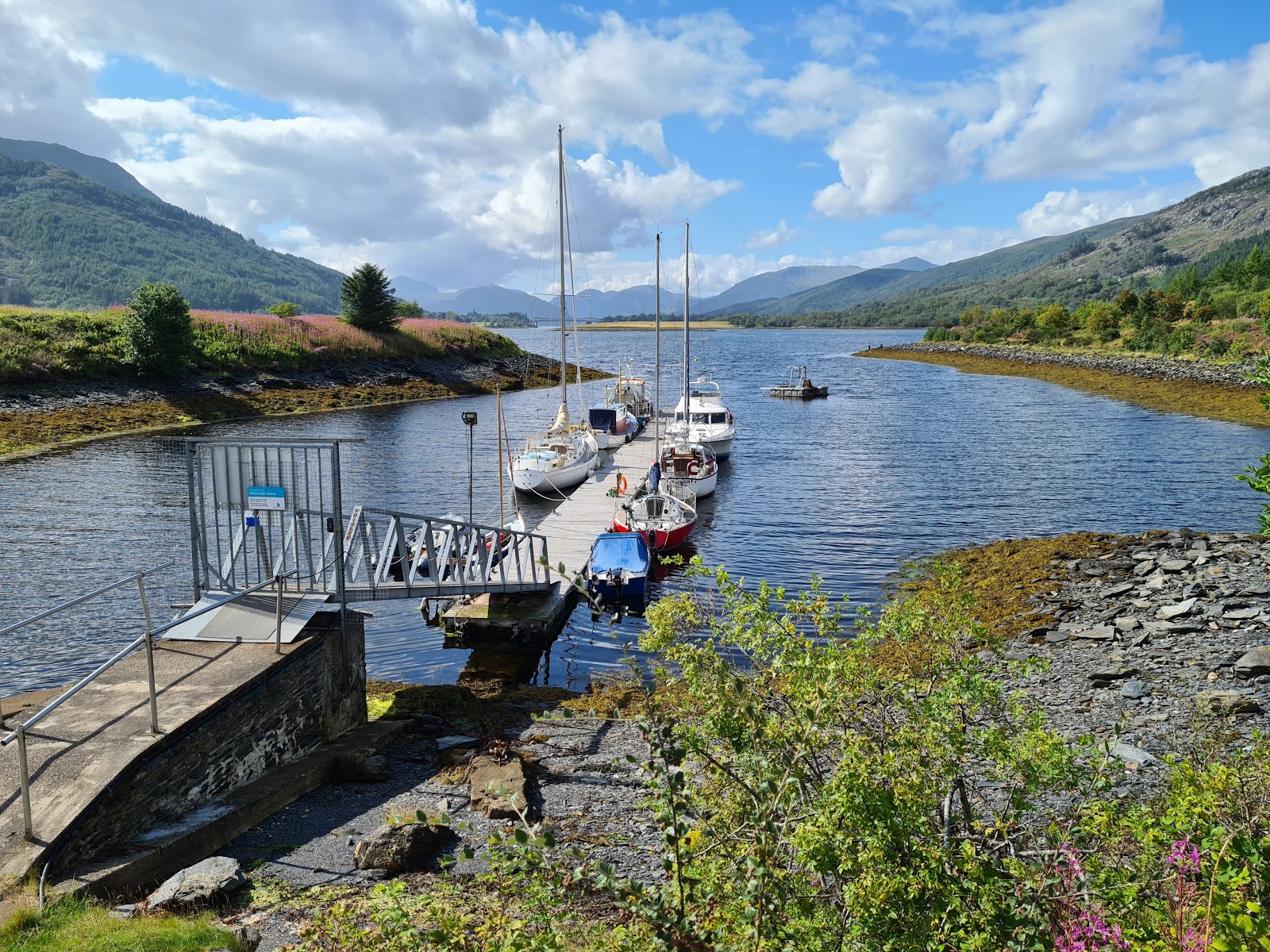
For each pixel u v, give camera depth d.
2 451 44.12
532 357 106.19
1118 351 104.88
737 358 153.12
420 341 90.12
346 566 17.55
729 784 5.69
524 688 17.97
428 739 14.68
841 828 5.14
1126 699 14.87
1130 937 4.83
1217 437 52.97
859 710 6.88
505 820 11.01
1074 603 21.55
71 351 57.50
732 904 4.89
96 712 10.70
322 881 9.28
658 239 40.31
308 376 73.56
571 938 6.45
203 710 10.71
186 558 26.20
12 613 21.30
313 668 13.34
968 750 6.74
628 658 5.45
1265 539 25.97
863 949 5.02
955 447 51.81
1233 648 17.16
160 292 60.47
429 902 6.41
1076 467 44.12
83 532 29.02
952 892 5.14
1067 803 9.12
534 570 21.73
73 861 8.71
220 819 10.34
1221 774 6.15
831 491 39.59
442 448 49.56
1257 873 4.86
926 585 24.95
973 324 159.62
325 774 12.72
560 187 45.12
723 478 43.22
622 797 11.90
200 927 7.66
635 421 56.12
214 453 14.64
